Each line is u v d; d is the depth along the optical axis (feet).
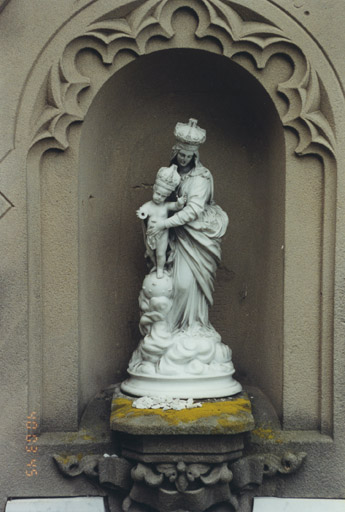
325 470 10.08
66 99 9.73
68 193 9.93
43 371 10.11
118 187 11.19
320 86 9.77
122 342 11.33
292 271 10.10
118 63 9.89
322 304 10.03
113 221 11.18
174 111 11.21
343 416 10.05
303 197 10.02
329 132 9.76
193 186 9.90
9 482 10.03
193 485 9.36
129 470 9.76
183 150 9.92
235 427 8.98
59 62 9.64
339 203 9.84
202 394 9.80
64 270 10.01
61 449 9.99
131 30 9.69
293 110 9.86
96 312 10.86
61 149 9.82
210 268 10.18
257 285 11.27
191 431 8.93
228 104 11.05
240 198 11.36
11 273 9.81
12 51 9.62
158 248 9.89
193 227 9.92
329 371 10.10
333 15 9.69
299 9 9.68
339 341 9.98
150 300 9.99
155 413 9.30
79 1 9.59
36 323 9.98
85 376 10.57
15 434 9.98
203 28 9.73
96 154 10.71
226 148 11.32
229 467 9.71
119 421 9.11
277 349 10.47
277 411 10.47
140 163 11.26
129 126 11.12
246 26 9.76
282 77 9.91
